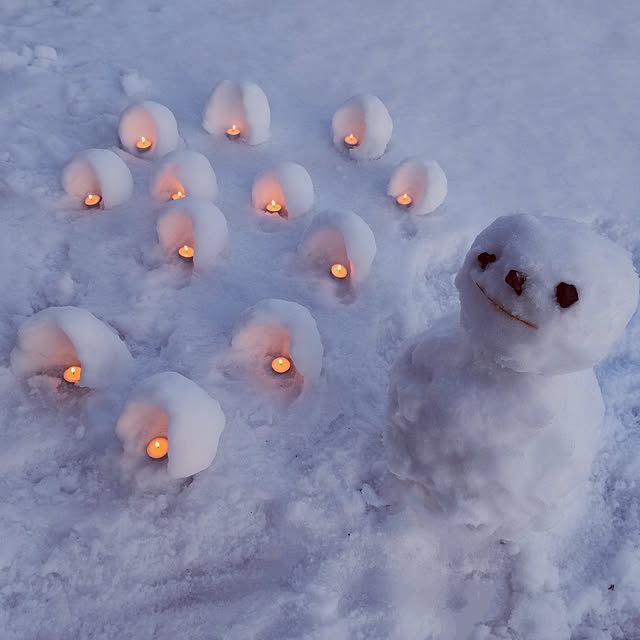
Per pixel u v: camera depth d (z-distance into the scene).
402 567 1.20
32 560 1.18
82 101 1.96
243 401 1.37
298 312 1.37
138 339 1.47
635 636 1.18
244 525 1.23
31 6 2.29
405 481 1.22
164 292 1.52
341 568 1.19
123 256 1.59
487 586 1.20
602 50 2.32
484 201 1.81
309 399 1.37
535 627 1.16
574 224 1.00
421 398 1.11
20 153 1.78
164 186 1.69
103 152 1.66
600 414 1.13
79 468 1.28
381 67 2.20
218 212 1.57
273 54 2.21
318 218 1.55
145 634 1.13
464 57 2.26
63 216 1.66
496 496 1.08
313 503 1.24
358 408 1.37
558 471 1.07
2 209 1.66
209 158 1.85
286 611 1.14
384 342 1.50
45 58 2.07
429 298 1.61
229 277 1.56
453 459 1.09
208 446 1.21
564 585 1.20
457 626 1.17
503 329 0.96
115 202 1.68
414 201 1.73
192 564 1.20
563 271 0.92
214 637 1.12
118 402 1.34
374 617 1.15
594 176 1.91
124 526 1.21
